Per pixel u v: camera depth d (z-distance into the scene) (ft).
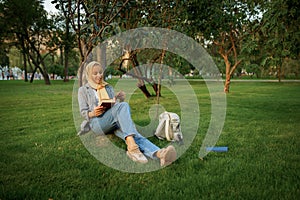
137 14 16.93
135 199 7.69
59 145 12.54
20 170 9.75
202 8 18.22
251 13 26.96
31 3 76.38
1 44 87.66
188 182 8.64
